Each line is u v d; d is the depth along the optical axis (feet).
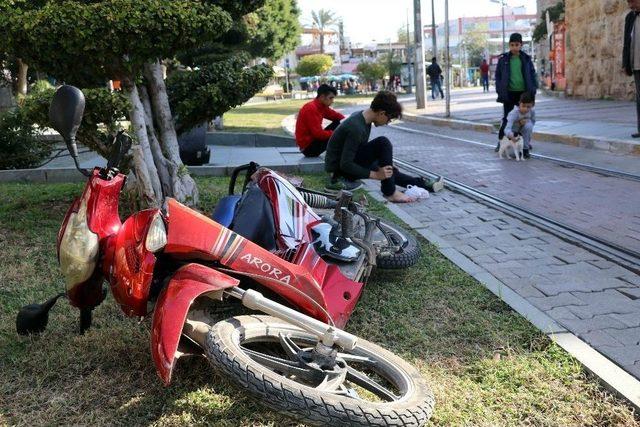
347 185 26.40
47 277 16.87
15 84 56.03
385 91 24.27
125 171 21.97
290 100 144.97
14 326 13.83
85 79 20.68
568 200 25.32
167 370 9.24
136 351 12.63
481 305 15.06
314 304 11.32
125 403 10.94
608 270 17.21
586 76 73.41
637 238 19.89
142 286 10.57
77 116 10.59
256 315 11.35
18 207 24.48
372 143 25.96
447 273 17.30
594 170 30.94
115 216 11.42
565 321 14.01
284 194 14.01
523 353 12.63
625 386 11.10
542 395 11.12
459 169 34.19
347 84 176.76
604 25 68.49
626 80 65.72
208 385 11.46
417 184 27.81
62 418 10.52
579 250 19.02
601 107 60.44
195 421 10.37
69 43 17.46
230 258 10.82
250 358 9.69
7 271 17.20
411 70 162.91
